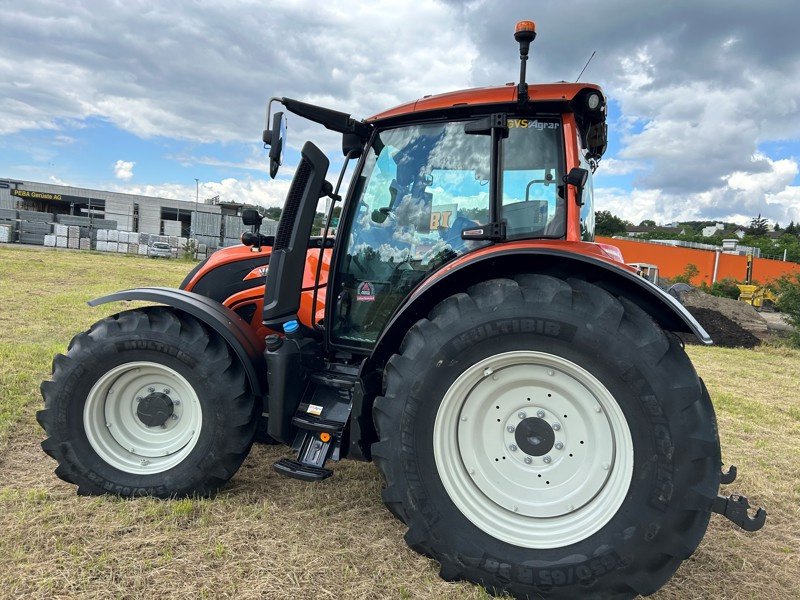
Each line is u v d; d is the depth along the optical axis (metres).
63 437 3.00
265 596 2.24
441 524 2.45
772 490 3.71
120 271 16.47
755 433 4.99
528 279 2.46
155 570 2.36
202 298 3.22
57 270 15.55
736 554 2.88
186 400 3.12
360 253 3.19
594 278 2.56
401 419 2.50
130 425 3.16
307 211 3.09
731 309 13.66
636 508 2.24
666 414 2.21
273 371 2.91
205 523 2.78
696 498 2.16
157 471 3.05
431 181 3.03
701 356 9.30
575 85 2.67
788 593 2.56
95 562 2.40
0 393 4.50
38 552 2.45
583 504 2.41
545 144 2.79
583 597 2.29
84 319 8.21
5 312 8.53
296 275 3.09
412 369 2.49
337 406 2.93
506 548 2.39
